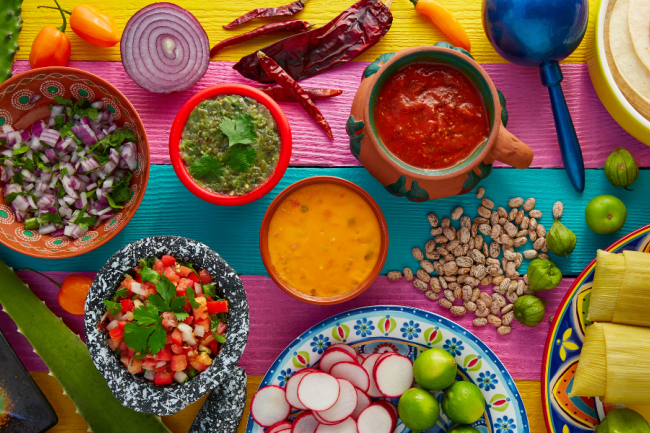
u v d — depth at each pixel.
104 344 0.50
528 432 0.55
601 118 0.58
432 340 0.56
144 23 0.54
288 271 0.55
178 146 0.52
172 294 0.49
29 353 0.59
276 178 0.52
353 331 0.56
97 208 0.55
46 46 0.55
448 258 0.58
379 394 0.57
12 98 0.52
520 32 0.51
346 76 0.58
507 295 0.58
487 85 0.50
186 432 0.58
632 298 0.53
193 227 0.58
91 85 0.53
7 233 0.53
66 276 0.58
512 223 0.59
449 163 0.52
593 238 0.58
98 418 0.56
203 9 0.58
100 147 0.54
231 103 0.53
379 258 0.54
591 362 0.53
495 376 0.55
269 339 0.59
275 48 0.56
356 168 0.58
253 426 0.56
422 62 0.51
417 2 0.56
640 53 0.53
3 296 0.56
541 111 0.58
